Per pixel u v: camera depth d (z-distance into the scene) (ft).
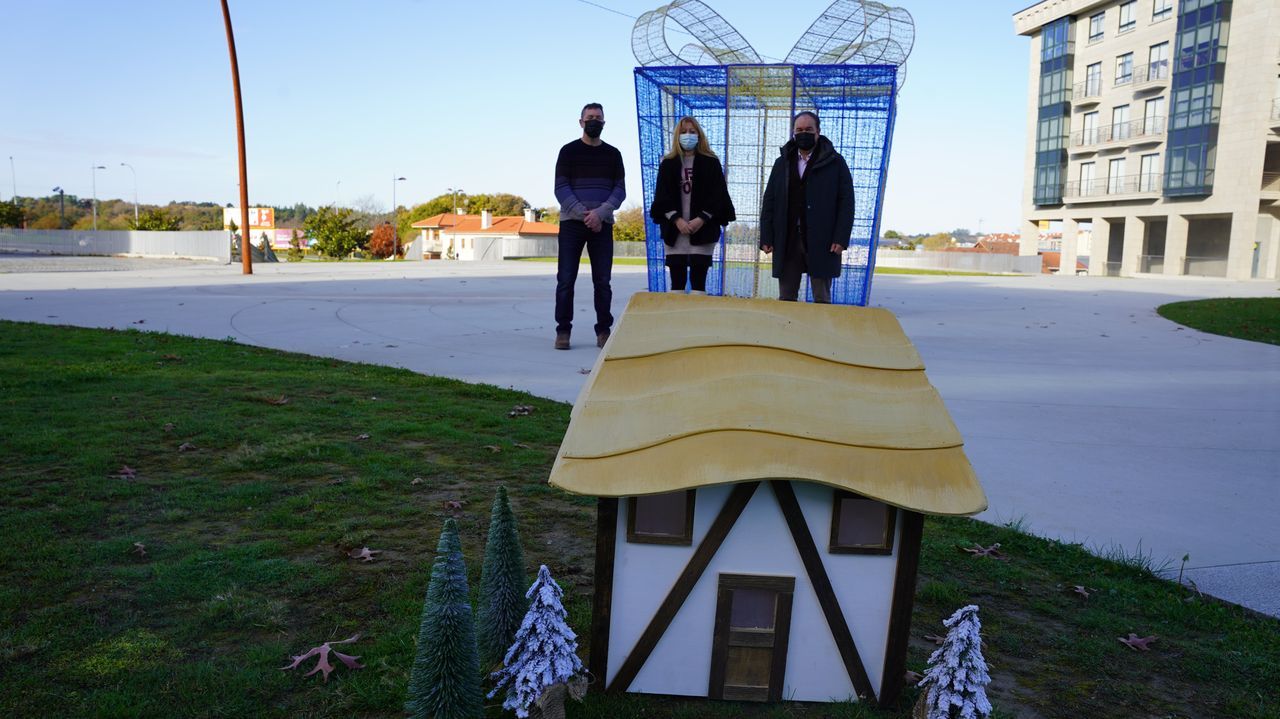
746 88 29.48
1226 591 12.14
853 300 30.76
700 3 27.89
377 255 259.80
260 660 9.20
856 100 29.48
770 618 8.71
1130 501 15.79
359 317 39.81
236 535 12.62
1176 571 12.78
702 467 8.05
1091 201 168.76
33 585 10.69
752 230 30.73
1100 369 29.91
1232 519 14.92
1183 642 10.66
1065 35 171.83
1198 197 146.30
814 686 8.73
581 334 34.65
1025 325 43.98
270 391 22.17
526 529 13.39
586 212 28.48
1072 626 11.05
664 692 8.75
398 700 8.56
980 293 67.87
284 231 350.23
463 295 54.39
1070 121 174.09
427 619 7.75
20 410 19.07
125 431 17.74
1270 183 140.87
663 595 8.54
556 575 11.73
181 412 19.51
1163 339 39.04
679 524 8.55
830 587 8.46
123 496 13.97
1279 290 83.71
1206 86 141.69
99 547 11.83
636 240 246.68
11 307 41.24
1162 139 151.84
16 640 9.34
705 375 8.91
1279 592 12.11
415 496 14.65
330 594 10.88
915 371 9.18
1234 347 36.68
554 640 7.95
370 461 16.46
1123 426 21.43
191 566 11.38
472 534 13.03
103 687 8.57
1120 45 160.56
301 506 13.96
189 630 9.79
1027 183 187.01
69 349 27.30
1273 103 135.44
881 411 8.69
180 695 8.51
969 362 31.12
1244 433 20.88
